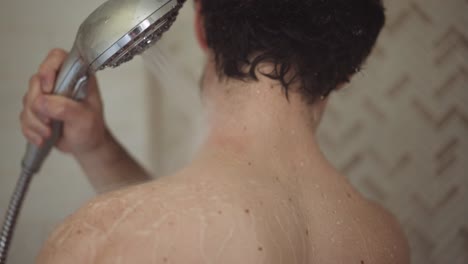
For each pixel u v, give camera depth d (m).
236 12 0.52
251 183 0.48
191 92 1.39
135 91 1.33
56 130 0.79
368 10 0.55
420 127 1.47
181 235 0.43
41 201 1.31
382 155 1.47
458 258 1.49
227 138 0.52
